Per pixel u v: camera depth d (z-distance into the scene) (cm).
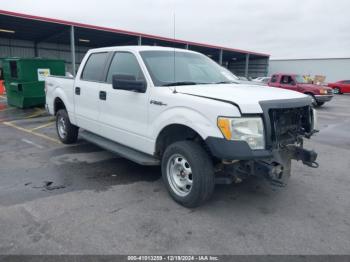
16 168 480
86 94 507
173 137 387
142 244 281
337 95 2762
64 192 392
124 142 436
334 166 534
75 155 555
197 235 298
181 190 363
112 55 468
